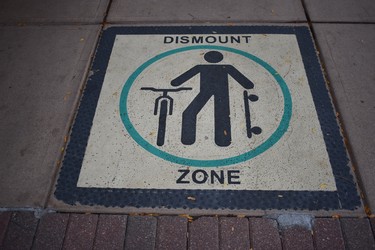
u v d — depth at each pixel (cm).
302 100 234
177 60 263
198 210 187
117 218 184
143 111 231
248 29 284
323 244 173
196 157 207
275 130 219
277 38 277
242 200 189
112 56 267
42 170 203
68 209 188
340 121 223
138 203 190
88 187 197
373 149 208
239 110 230
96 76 253
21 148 213
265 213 184
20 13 305
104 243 176
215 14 298
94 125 225
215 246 174
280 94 238
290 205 187
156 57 265
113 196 193
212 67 257
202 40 277
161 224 181
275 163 203
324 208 185
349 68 253
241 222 181
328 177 197
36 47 276
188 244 175
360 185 194
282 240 175
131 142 215
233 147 211
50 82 250
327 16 294
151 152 210
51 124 226
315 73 251
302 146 210
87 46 275
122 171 203
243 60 261
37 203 190
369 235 175
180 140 215
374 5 302
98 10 306
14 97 241
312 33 280
